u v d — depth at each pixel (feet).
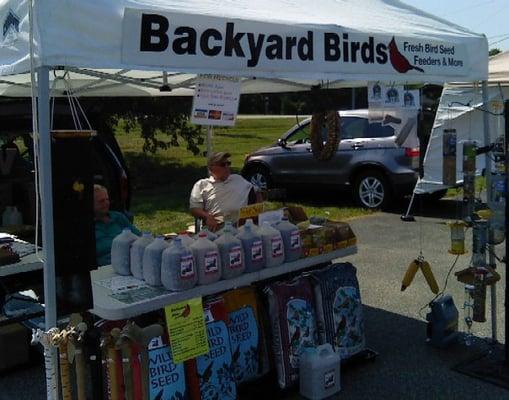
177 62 8.75
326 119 15.46
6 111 18.19
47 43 7.69
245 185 18.08
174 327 10.12
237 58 9.34
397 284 19.97
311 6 11.99
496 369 13.32
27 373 13.92
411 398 12.23
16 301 14.30
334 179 34.71
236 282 11.27
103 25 8.10
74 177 8.24
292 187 36.60
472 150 13.89
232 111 10.99
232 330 11.78
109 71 14.98
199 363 10.99
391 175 32.24
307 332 12.50
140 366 9.71
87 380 10.52
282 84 16.65
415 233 27.96
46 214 8.07
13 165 17.66
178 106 44.39
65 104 18.79
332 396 12.35
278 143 37.24
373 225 29.94
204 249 10.66
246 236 11.55
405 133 17.01
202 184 18.11
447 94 29.78
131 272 11.26
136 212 34.12
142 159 55.98
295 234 12.34
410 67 11.87
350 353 13.39
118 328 9.72
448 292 18.85
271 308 12.24
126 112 43.73
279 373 12.19
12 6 8.59
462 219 14.19
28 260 13.37
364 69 11.00
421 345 14.84
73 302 8.41
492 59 22.68
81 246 8.39
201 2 9.68
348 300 13.39
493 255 14.20
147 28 8.45
